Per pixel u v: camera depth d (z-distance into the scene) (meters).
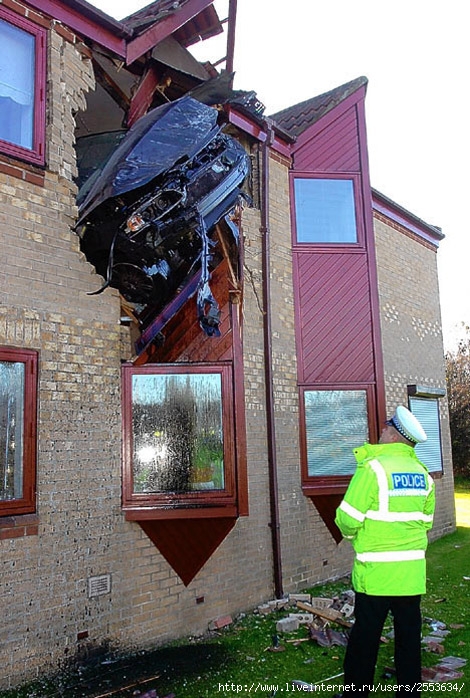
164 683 4.85
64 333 5.45
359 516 4.22
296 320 8.41
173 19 6.74
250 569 6.99
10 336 5.02
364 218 9.05
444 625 6.21
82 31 5.93
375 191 10.26
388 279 10.95
